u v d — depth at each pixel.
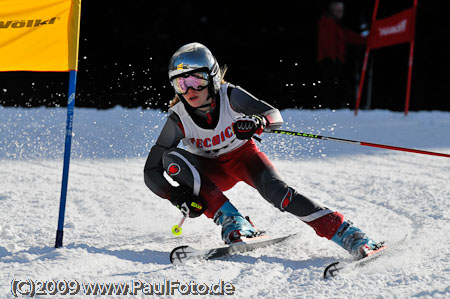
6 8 9.12
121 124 25.45
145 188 13.90
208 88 8.70
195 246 9.09
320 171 16.08
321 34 33.84
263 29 44.84
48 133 23.08
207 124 8.99
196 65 8.47
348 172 15.88
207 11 44.22
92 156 18.56
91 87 38.19
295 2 44.03
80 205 12.00
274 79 43.78
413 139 22.19
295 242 9.25
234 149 9.27
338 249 8.82
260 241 8.72
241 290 6.90
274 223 10.62
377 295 6.52
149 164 9.22
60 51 9.10
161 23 41.09
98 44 40.25
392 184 14.00
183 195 8.77
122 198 12.74
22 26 9.17
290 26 44.78
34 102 37.00
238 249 8.45
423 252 8.40
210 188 8.83
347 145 20.69
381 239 9.45
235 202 12.48
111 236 9.69
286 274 7.55
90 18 40.50
